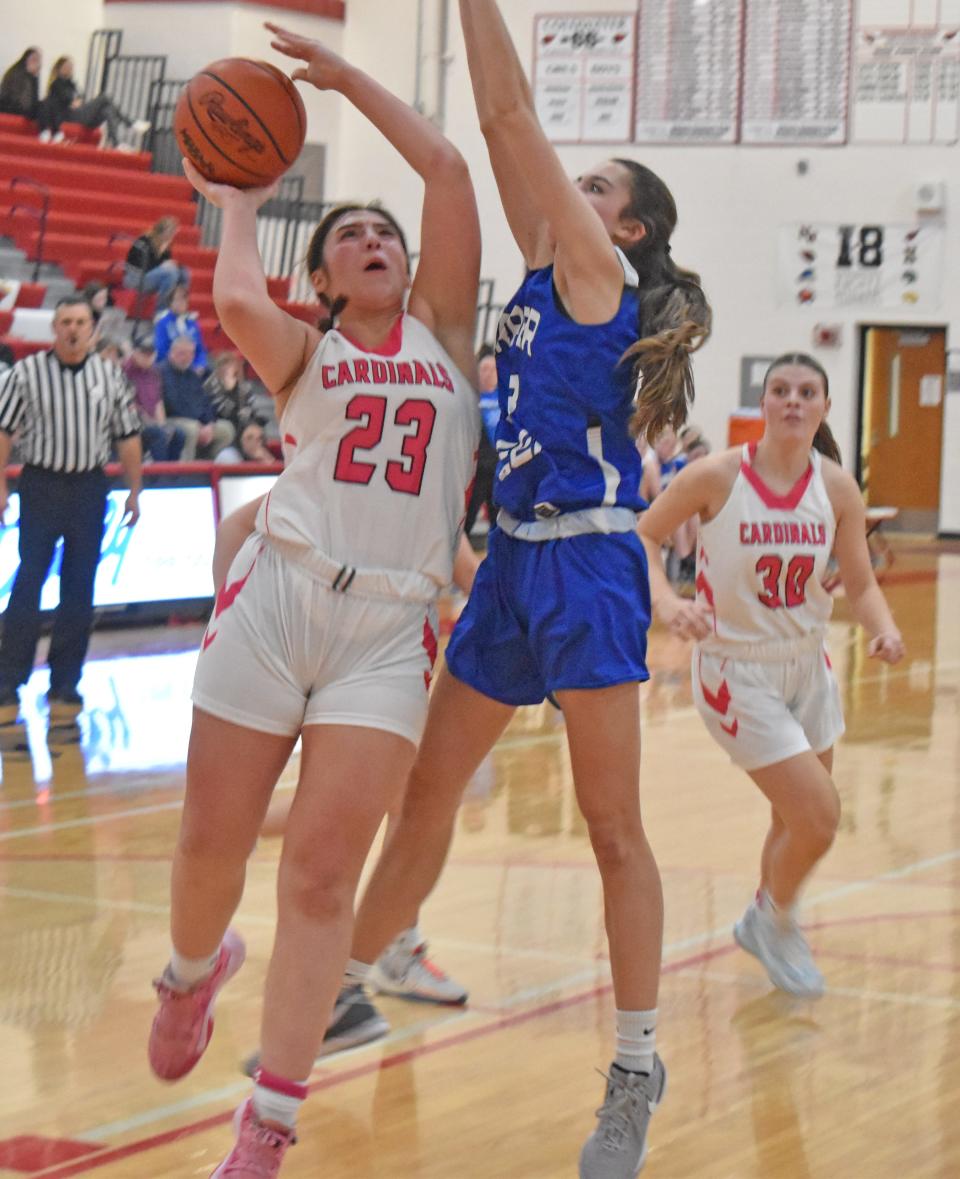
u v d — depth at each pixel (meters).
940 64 24.86
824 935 6.34
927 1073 4.88
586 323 4.14
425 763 4.50
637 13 25.50
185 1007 4.33
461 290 4.38
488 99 3.98
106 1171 4.09
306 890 3.81
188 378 16.55
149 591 14.09
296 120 4.32
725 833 7.99
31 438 10.66
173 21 24.56
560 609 4.11
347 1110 4.57
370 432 4.00
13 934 6.20
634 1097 4.11
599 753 4.12
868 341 26.16
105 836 7.84
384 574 3.95
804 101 25.30
